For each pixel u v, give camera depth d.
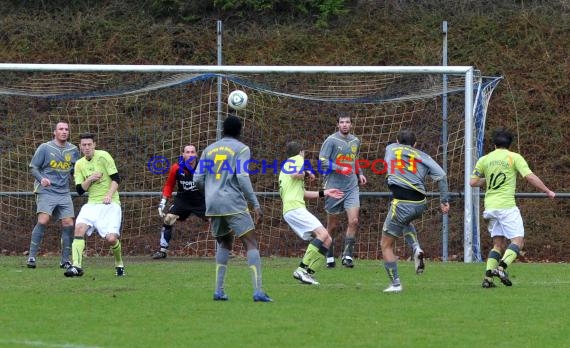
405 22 61.91
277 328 22.81
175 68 43.34
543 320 24.34
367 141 54.09
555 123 56.69
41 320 23.97
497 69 58.78
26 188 52.72
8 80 58.25
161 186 53.53
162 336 21.70
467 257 42.94
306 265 32.62
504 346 20.80
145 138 55.19
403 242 49.97
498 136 32.16
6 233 51.28
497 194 31.59
